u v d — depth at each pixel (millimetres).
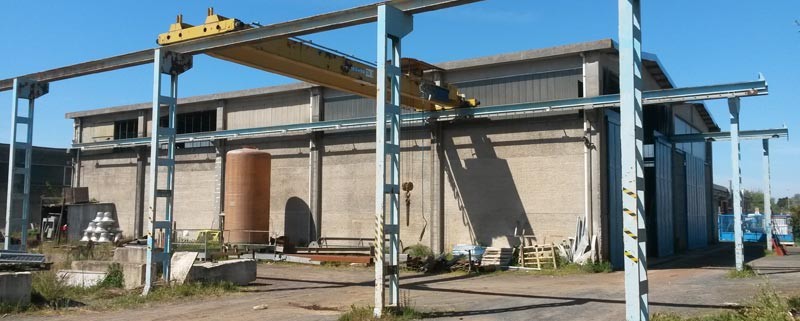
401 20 13711
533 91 26859
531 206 26234
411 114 28375
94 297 16531
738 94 21141
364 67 22922
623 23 10086
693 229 39844
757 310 11766
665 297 15938
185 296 16797
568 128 25641
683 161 38375
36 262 16547
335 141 32031
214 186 36094
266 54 19266
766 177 36125
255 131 33594
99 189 41844
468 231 27594
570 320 12750
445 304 15148
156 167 17484
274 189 33844
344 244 30984
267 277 22547
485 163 27500
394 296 13102
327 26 14992
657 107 33000
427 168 28906
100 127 42656
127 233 39750
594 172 24703
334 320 13102
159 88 17703
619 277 21984
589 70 25375
